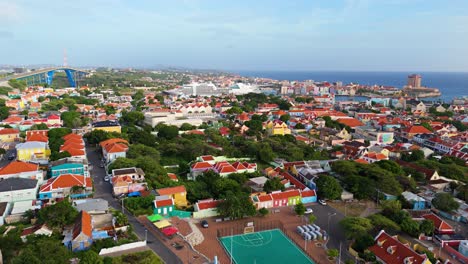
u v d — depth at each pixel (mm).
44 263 83562
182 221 125438
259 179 160625
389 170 170125
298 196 146500
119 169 153250
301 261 104812
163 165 185750
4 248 94000
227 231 121750
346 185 161375
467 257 106875
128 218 124500
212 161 183250
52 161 167750
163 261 100000
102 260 91312
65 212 111250
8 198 131000
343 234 122062
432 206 144125
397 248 102125
